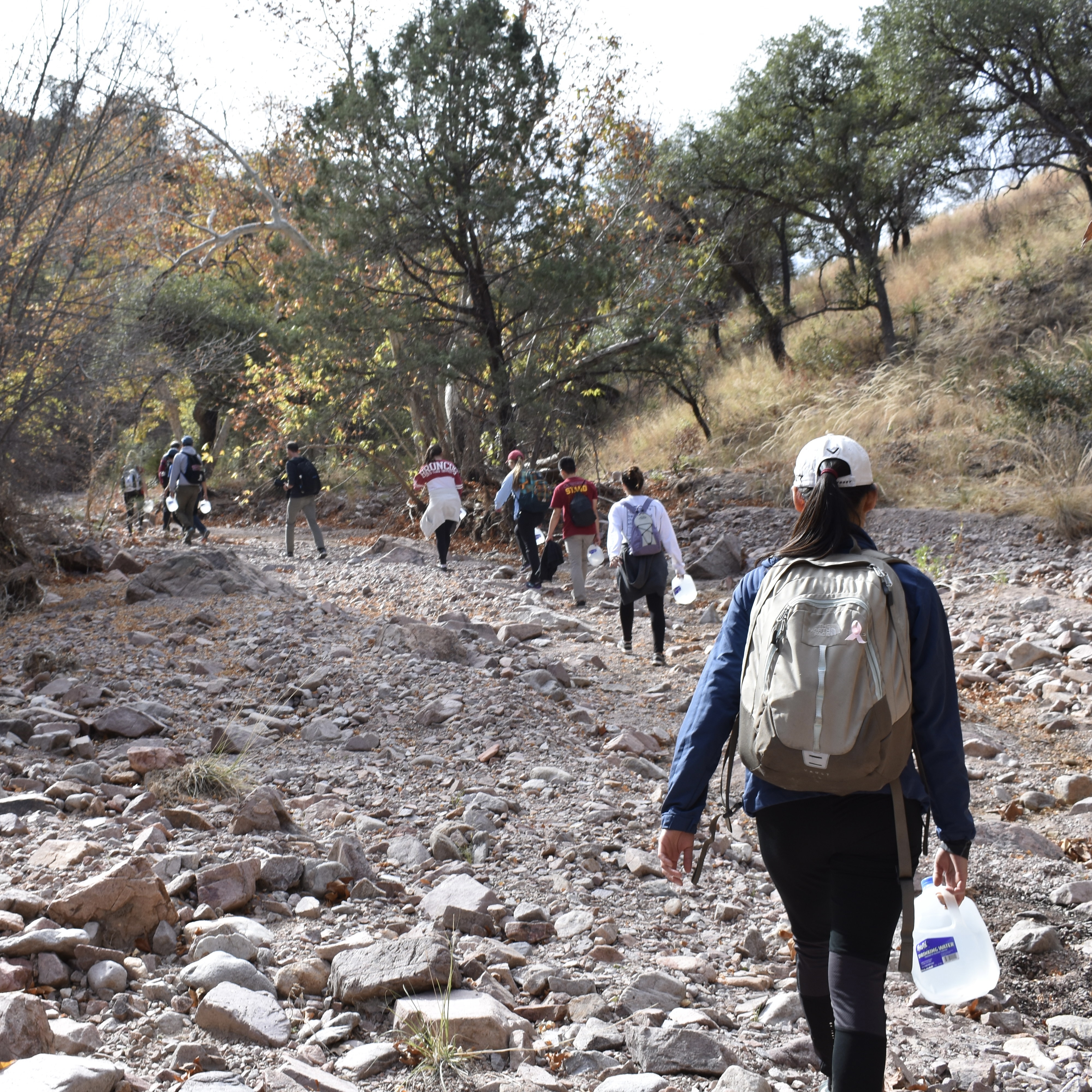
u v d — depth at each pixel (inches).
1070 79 727.7
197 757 206.2
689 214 874.1
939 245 1040.8
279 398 740.7
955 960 97.3
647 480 724.0
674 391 780.0
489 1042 106.5
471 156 635.5
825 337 934.4
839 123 846.5
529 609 399.5
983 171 799.7
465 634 332.2
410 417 732.0
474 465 676.1
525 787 202.7
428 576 482.3
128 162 408.8
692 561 538.6
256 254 1017.5
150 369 434.0
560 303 637.3
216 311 855.1
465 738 231.9
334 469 876.0
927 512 550.0
